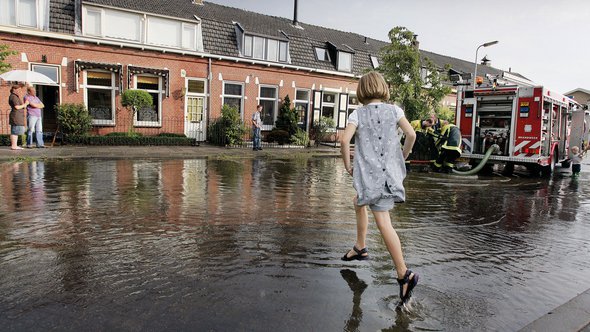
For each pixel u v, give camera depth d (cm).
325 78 2156
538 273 362
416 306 278
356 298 286
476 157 1216
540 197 809
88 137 1456
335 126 2141
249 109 1933
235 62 1864
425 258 384
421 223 531
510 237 483
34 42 1460
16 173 821
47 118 1692
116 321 243
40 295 274
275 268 338
